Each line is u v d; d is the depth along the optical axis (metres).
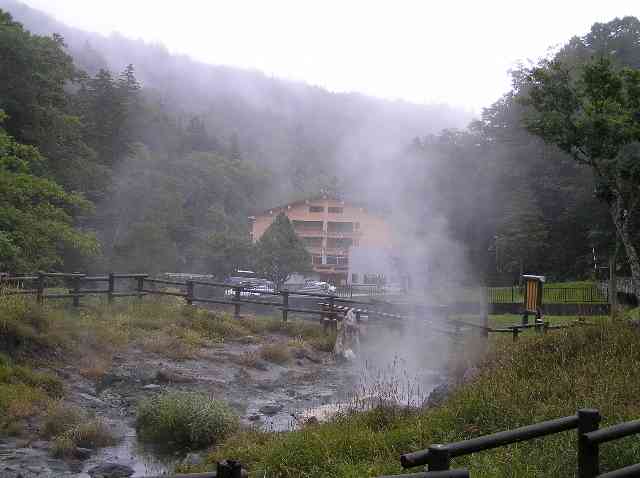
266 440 7.98
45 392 10.05
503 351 10.05
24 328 11.63
